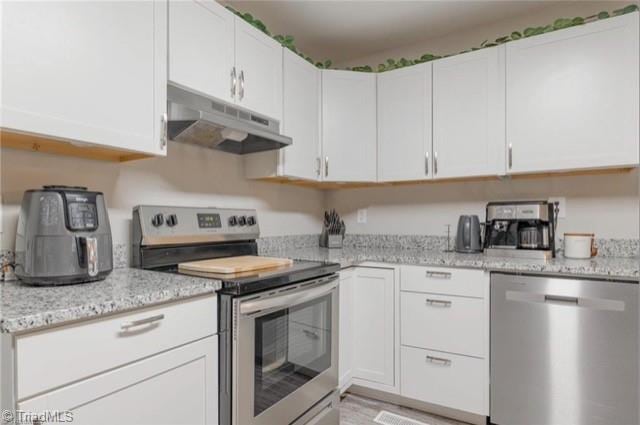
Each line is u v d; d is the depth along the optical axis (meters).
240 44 1.82
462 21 2.42
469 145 2.19
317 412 1.75
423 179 2.36
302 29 2.51
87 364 0.93
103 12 1.24
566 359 1.67
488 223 2.18
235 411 1.29
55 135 1.11
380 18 2.38
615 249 2.07
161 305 1.11
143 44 1.37
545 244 2.03
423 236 2.65
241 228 2.04
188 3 1.55
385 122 2.48
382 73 2.49
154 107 1.41
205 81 1.62
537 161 1.99
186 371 1.18
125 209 1.64
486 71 2.14
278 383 1.50
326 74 2.45
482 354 1.85
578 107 1.89
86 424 0.92
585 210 2.16
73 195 1.20
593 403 1.62
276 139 1.91
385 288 2.11
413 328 2.03
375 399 2.17
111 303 0.97
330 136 2.44
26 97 1.04
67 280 1.16
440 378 1.95
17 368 0.81
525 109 2.02
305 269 1.66
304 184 2.69
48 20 1.09
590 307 1.63
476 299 1.87
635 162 1.76
